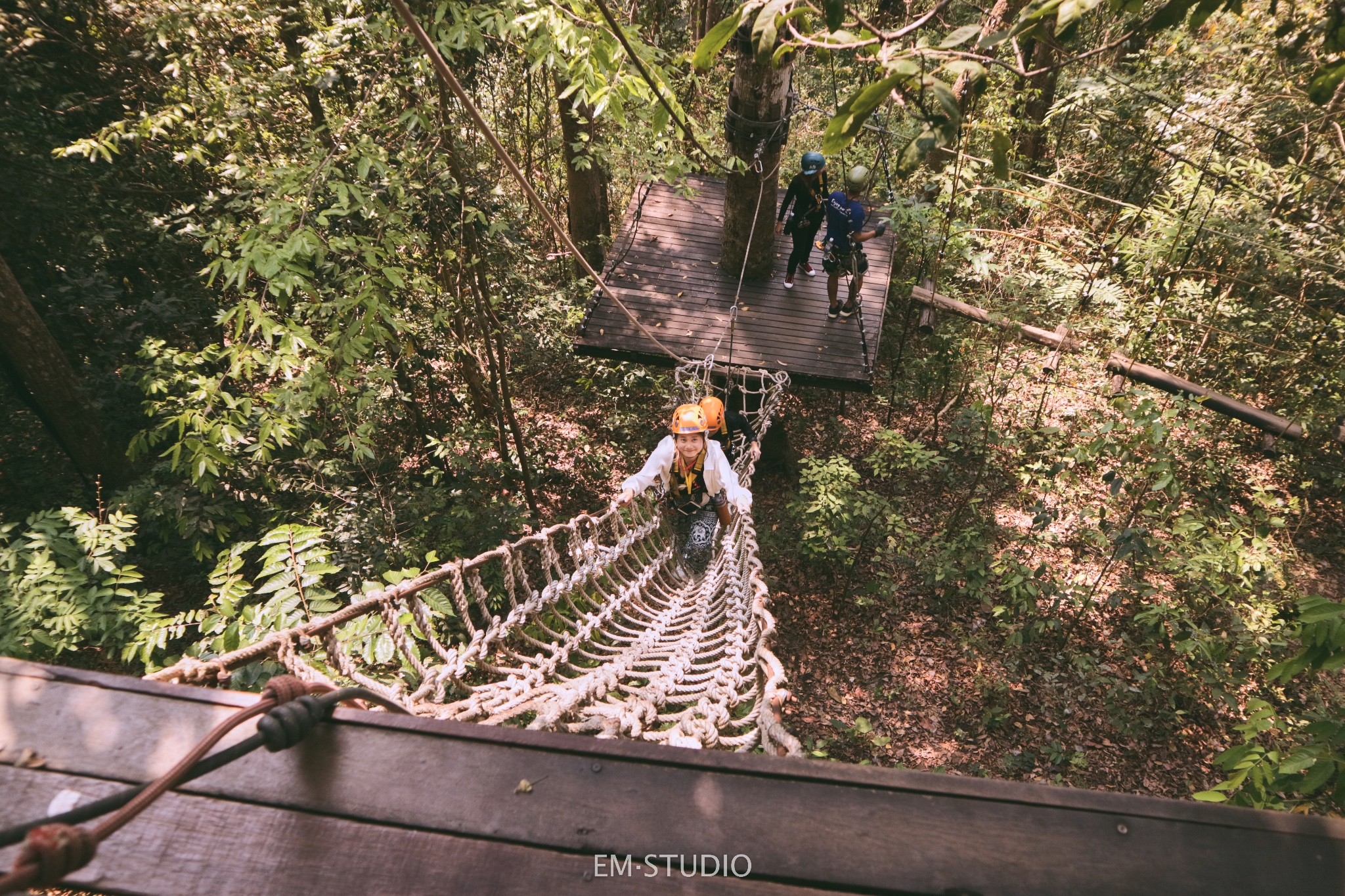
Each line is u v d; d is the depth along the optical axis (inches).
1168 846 35.3
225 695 40.7
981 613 365.1
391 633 107.2
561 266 563.5
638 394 538.3
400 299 364.5
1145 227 474.9
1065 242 477.1
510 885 33.5
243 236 236.4
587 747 38.8
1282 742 170.4
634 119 317.1
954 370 471.8
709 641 190.9
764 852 34.8
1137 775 293.3
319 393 248.5
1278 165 438.6
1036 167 560.1
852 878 34.0
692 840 35.1
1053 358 431.2
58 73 362.3
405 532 368.2
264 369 241.3
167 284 393.1
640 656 173.2
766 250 439.5
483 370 492.7
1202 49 448.5
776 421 466.0
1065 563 374.9
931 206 430.3
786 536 425.7
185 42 326.6
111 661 250.4
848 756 310.0
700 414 203.6
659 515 249.3
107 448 336.8
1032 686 330.3
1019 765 300.2
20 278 338.3
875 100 45.7
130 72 378.0
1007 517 406.3
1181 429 407.2
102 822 28.3
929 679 340.5
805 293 450.0
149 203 392.8
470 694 118.6
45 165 341.7
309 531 145.6
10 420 356.8
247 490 354.9
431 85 294.2
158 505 314.8
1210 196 406.9
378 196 277.9
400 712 46.1
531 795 36.8
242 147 310.2
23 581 186.1
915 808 36.6
